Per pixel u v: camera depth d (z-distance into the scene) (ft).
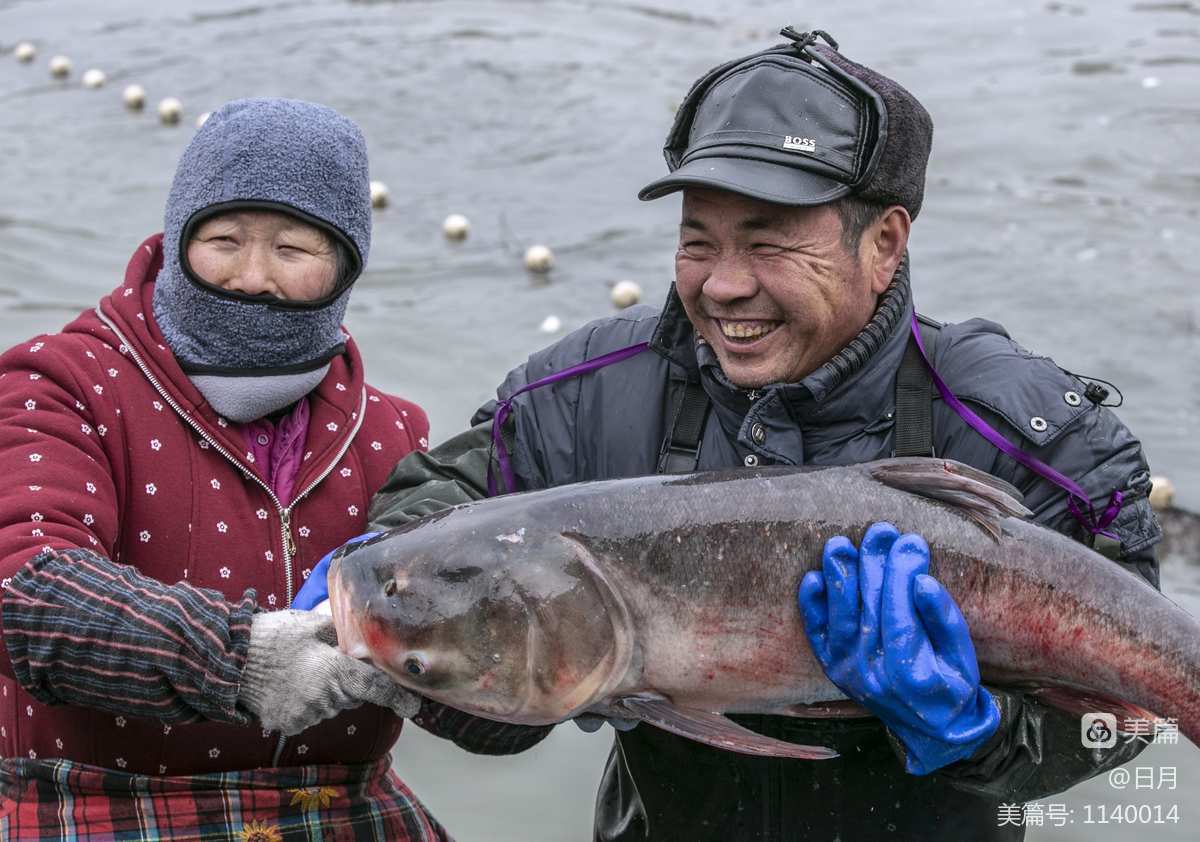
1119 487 10.64
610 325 11.90
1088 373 24.81
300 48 44.78
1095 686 9.97
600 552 9.64
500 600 9.46
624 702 9.79
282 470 11.82
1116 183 32.73
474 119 38.29
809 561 9.72
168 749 11.07
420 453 11.78
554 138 36.86
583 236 31.24
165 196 33.27
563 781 17.01
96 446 10.96
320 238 11.59
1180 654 9.73
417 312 27.68
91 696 9.86
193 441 11.43
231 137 11.30
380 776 12.11
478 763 17.42
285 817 11.32
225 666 9.52
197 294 11.30
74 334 11.51
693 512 9.74
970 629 9.87
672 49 44.01
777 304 10.25
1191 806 16.30
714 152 10.18
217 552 11.30
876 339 10.56
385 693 9.77
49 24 48.70
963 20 45.52
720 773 11.19
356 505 12.01
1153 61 40.40
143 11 50.08
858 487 9.93
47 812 10.94
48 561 9.93
